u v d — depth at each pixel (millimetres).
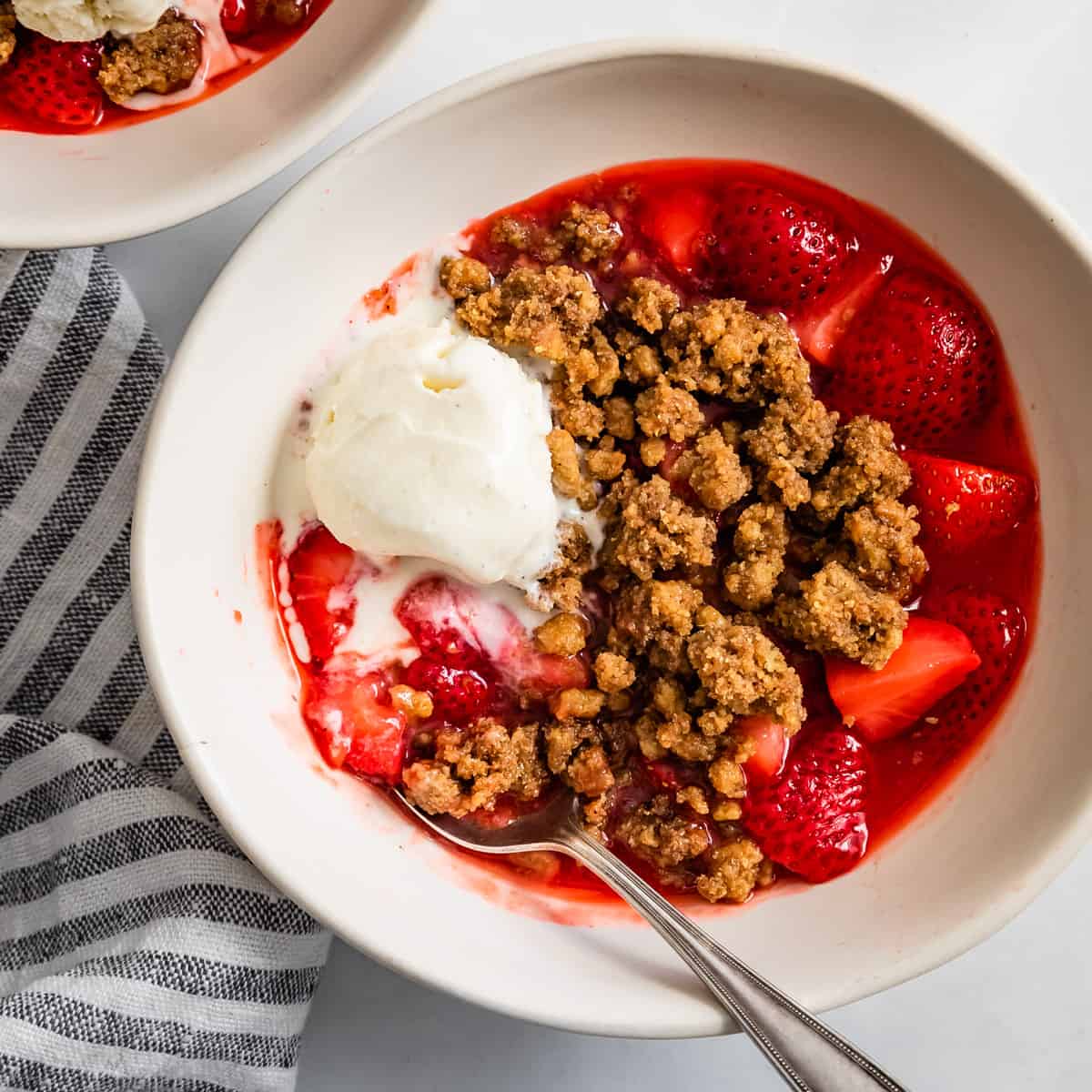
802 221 645
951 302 647
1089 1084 690
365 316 656
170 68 666
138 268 689
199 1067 667
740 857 647
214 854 671
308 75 665
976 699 652
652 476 649
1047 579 651
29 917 685
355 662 655
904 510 644
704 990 632
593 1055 693
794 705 637
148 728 693
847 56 681
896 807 655
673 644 640
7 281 676
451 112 633
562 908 656
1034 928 693
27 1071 658
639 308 646
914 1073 692
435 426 639
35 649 691
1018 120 681
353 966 695
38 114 672
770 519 643
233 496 649
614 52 630
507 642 653
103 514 690
